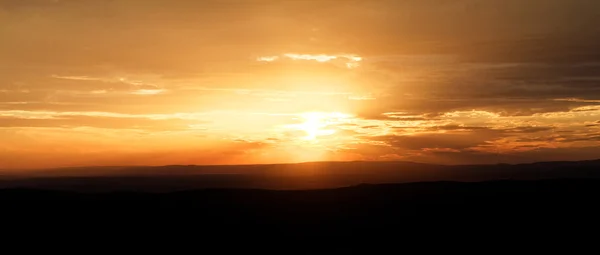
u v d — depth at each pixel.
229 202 56.16
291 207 54.22
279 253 38.31
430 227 44.72
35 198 56.38
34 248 38.44
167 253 38.22
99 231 43.38
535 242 38.25
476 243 38.88
